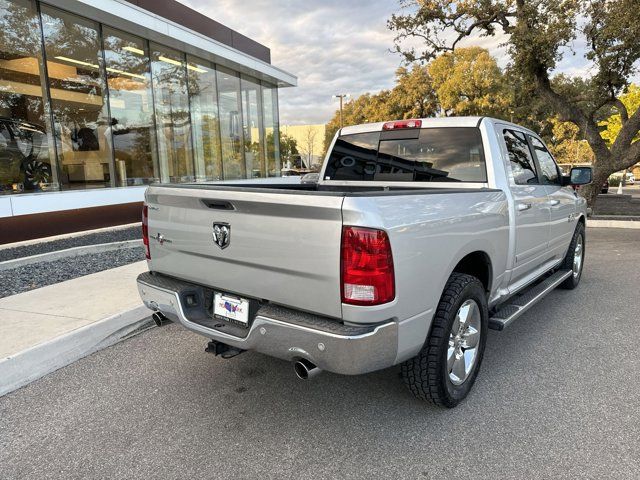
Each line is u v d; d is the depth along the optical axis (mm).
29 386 3418
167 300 3088
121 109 11805
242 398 3219
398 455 2564
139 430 2834
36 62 9875
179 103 13680
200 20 14594
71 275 6312
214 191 2709
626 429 2783
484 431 2787
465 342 3100
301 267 2398
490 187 3596
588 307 5254
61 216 9906
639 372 3561
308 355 2375
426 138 3994
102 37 11094
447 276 2771
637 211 15570
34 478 2398
